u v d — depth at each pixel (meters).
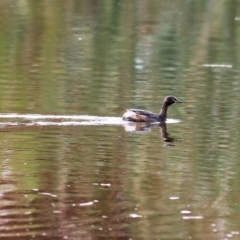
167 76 30.22
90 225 13.38
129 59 34.03
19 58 33.59
